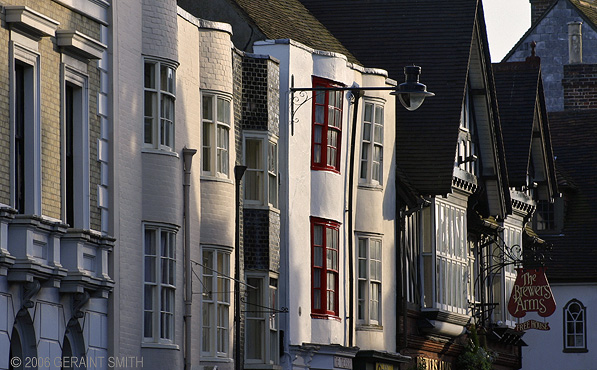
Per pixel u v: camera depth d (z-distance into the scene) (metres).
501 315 105.50
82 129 55.31
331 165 79.56
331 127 79.50
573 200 124.62
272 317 72.06
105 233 56.59
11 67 49.56
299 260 75.94
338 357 78.88
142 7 60.59
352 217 82.00
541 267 102.50
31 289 49.59
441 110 91.25
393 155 87.00
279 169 75.00
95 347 55.59
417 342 89.25
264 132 72.12
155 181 60.38
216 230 65.75
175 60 61.72
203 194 65.38
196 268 64.25
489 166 99.31
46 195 52.00
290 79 75.69
